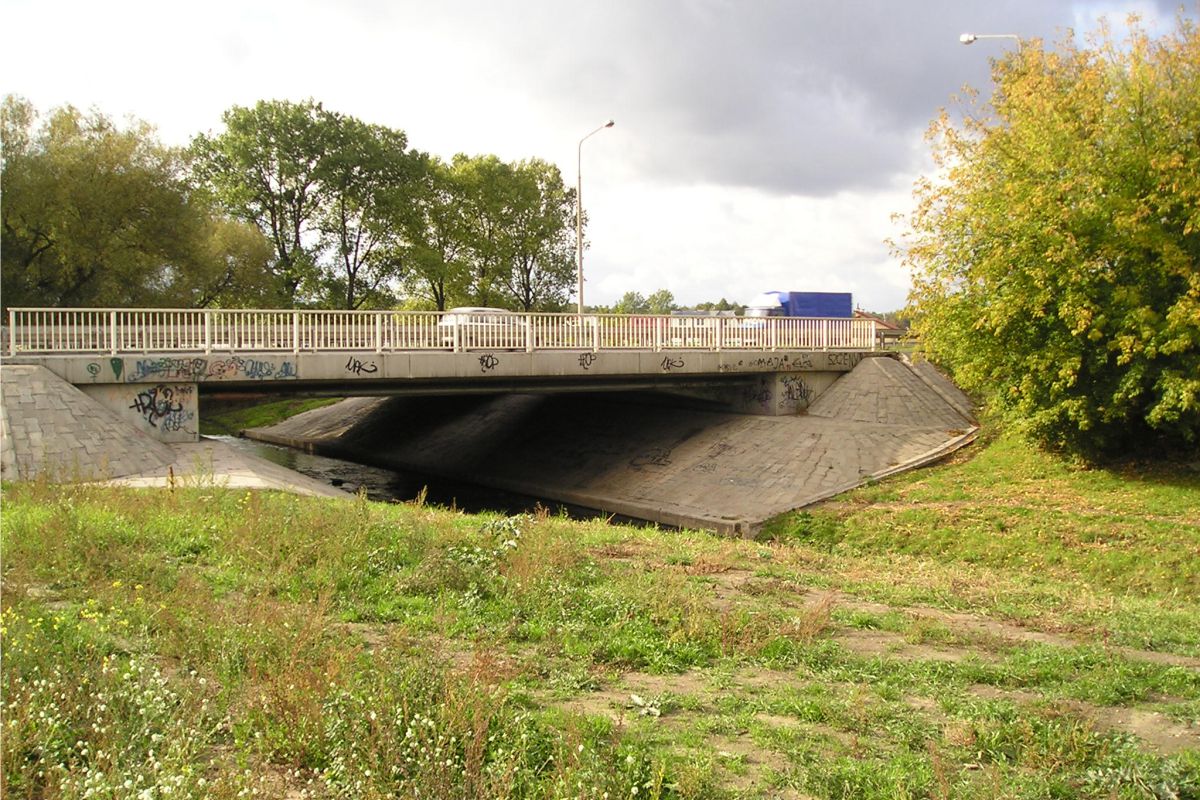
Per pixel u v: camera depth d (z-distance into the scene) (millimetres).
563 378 29781
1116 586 17016
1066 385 21844
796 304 43531
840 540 21859
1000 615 11234
